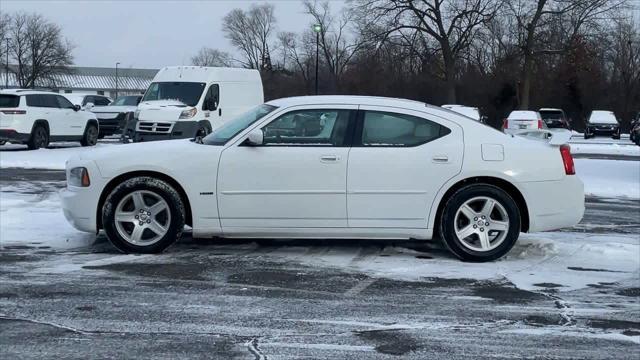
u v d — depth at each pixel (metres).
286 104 7.24
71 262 6.88
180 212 7.16
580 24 43.31
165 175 7.13
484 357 4.58
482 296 5.95
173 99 18.38
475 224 7.13
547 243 7.78
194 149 7.18
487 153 7.08
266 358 4.50
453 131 7.17
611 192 14.27
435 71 48.56
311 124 7.18
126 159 7.11
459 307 5.62
